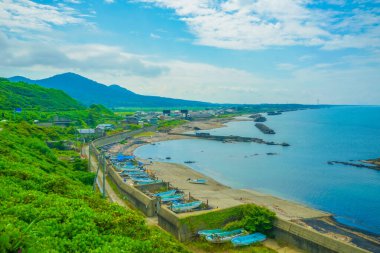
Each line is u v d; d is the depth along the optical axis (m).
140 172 92.00
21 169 38.09
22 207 22.75
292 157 128.62
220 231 47.94
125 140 177.62
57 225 20.95
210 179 92.50
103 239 20.97
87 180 63.00
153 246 21.58
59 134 145.75
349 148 150.88
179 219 46.66
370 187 83.81
